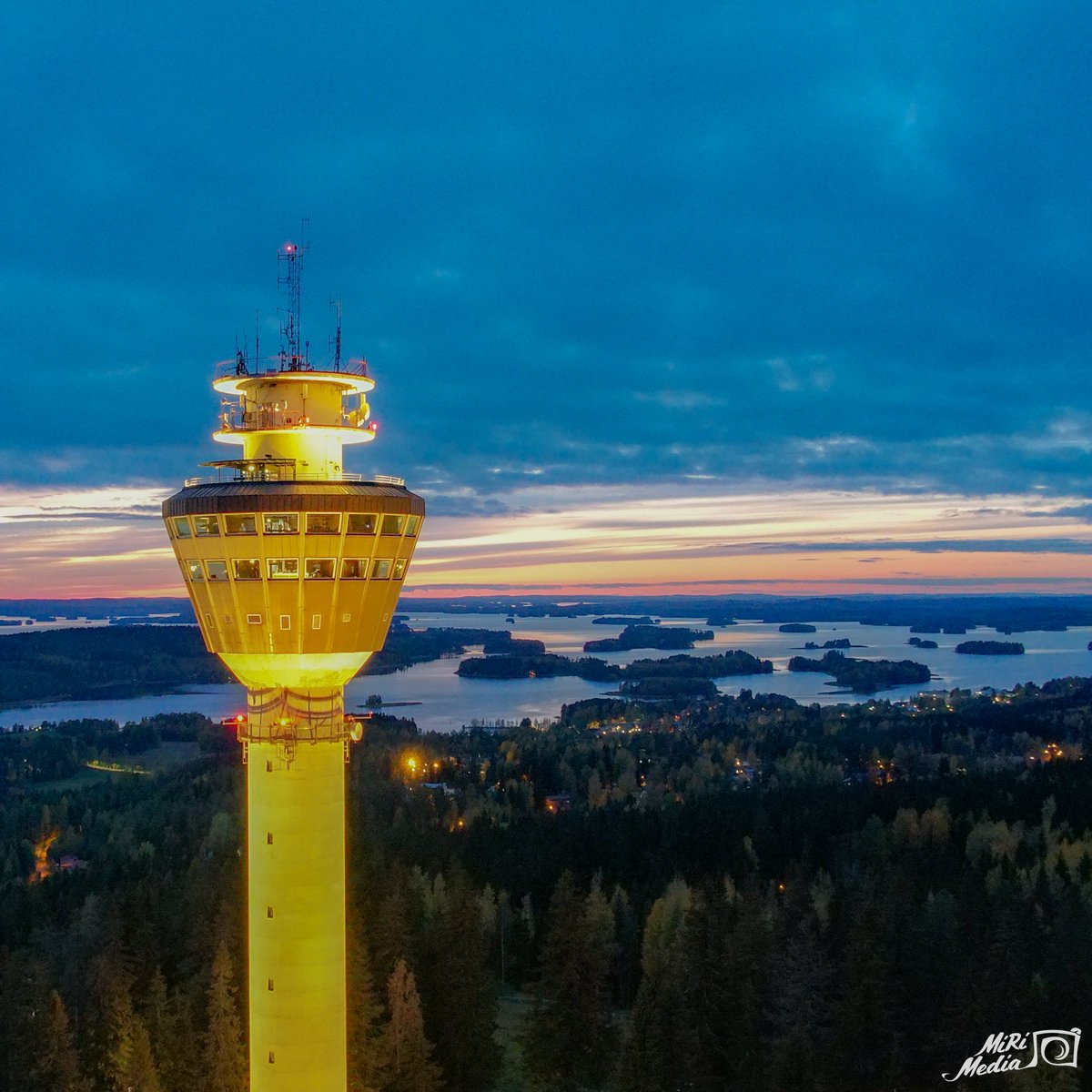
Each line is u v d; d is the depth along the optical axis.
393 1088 92.62
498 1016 117.56
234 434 50.53
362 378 50.50
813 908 113.94
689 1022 93.88
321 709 50.62
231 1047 89.50
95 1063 94.50
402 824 167.38
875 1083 93.56
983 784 188.88
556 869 143.62
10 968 97.44
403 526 50.47
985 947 103.94
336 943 50.72
